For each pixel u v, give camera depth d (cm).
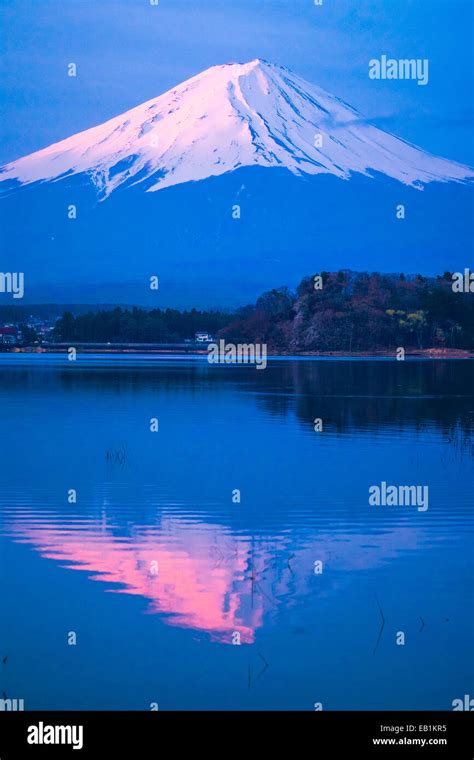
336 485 4334
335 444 5703
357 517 3684
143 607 2694
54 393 9919
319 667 2358
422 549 3228
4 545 3288
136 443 5791
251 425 6719
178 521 3641
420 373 14312
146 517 3691
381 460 5053
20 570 3003
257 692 2258
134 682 2291
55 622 2575
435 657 2391
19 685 2277
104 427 6638
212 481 4453
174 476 4597
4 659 2384
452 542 3325
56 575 2953
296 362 19838
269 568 3022
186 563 3080
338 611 2666
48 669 2325
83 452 5409
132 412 7725
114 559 3114
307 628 2566
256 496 4075
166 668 2353
